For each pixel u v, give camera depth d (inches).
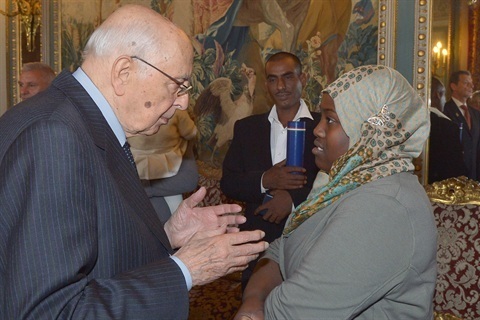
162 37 65.4
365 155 68.0
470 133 147.0
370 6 164.6
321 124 74.4
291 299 62.9
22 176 55.8
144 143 119.2
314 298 61.9
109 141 64.4
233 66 189.3
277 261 83.4
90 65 65.9
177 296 61.1
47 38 217.5
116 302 57.9
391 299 64.0
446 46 151.7
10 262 55.0
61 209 55.7
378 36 162.7
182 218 80.4
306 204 71.1
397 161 68.9
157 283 60.6
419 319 64.5
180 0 197.6
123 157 66.3
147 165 118.5
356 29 167.2
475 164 145.7
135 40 64.6
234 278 176.4
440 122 151.9
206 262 63.9
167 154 121.3
